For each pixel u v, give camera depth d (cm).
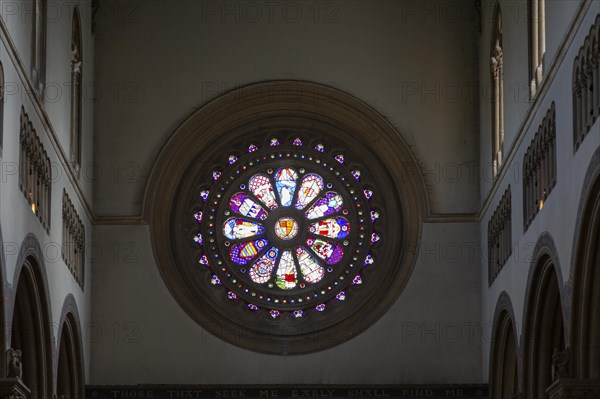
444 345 4181
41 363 3312
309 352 4200
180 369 4169
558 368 2844
